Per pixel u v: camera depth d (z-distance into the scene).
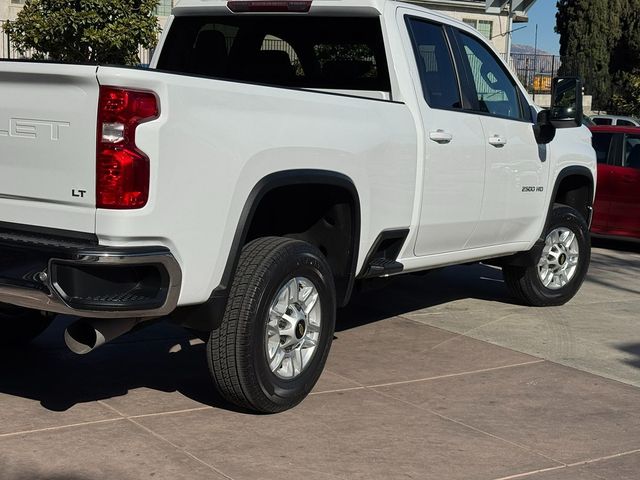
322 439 4.71
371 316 7.46
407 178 5.83
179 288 4.37
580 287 8.94
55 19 14.55
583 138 8.19
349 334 6.85
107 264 4.11
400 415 5.13
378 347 6.52
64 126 4.21
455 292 8.55
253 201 4.66
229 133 4.50
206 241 4.46
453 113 6.34
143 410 4.98
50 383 5.37
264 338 4.80
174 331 6.62
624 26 48.50
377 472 4.35
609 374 6.16
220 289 4.61
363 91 6.20
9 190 4.38
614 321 7.68
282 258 4.81
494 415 5.23
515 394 5.63
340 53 6.31
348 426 4.91
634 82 43.38
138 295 4.28
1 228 4.38
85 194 4.19
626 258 11.41
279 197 5.27
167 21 6.87
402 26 6.16
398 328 7.09
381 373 5.90
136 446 4.48
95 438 4.55
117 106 4.11
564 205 8.09
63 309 4.14
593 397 5.66
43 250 4.18
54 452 4.35
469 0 32.72
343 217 5.37
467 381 5.83
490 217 6.79
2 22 19.00
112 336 4.35
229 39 6.77
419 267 6.27
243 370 4.73
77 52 14.95
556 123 7.25
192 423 4.82
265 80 6.68
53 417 4.81
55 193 4.26
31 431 4.60
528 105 7.44
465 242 6.66
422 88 6.12
